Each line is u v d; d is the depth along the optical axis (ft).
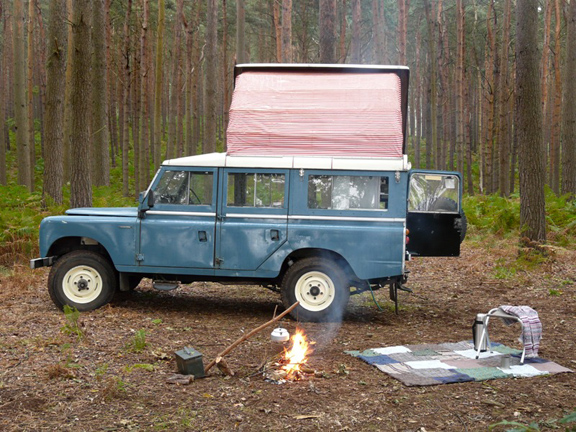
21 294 29.58
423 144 161.17
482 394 16.06
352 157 24.82
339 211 24.61
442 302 30.04
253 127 25.58
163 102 149.59
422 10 137.28
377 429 13.70
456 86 99.19
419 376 17.31
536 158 39.78
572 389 16.48
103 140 61.26
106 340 21.01
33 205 49.16
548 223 50.21
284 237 24.73
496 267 38.19
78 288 25.76
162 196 25.48
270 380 17.06
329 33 51.55
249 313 26.73
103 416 14.20
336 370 18.13
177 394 15.83
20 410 14.44
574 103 62.95
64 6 49.65
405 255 24.71
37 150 124.57
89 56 40.55
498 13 129.49
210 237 25.07
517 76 39.93
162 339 21.56
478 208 59.21
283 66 26.99
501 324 25.34
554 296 31.14
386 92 25.88
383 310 27.84
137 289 31.60
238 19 72.08
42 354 19.08
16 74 66.59
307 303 25.05
